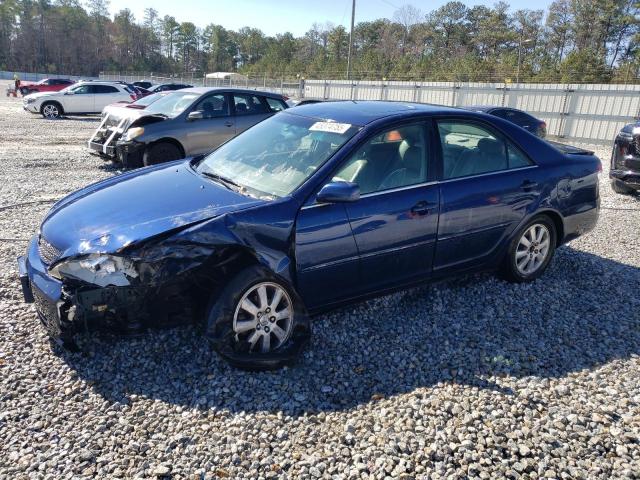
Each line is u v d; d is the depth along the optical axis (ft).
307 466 8.02
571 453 8.42
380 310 13.24
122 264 9.44
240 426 8.85
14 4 328.08
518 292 14.60
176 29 416.87
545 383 10.34
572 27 238.07
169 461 8.04
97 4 382.42
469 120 13.83
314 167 11.55
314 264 11.02
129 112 31.53
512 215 14.01
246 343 10.28
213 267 10.14
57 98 71.00
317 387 10.04
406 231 12.09
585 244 19.61
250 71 285.43
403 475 7.82
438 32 286.46
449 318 13.01
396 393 9.95
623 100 69.41
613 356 11.53
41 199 23.73
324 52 303.48
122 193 11.84
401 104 14.25
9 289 13.61
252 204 10.69
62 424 8.80
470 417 9.14
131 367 10.39
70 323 9.61
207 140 31.76
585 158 15.89
